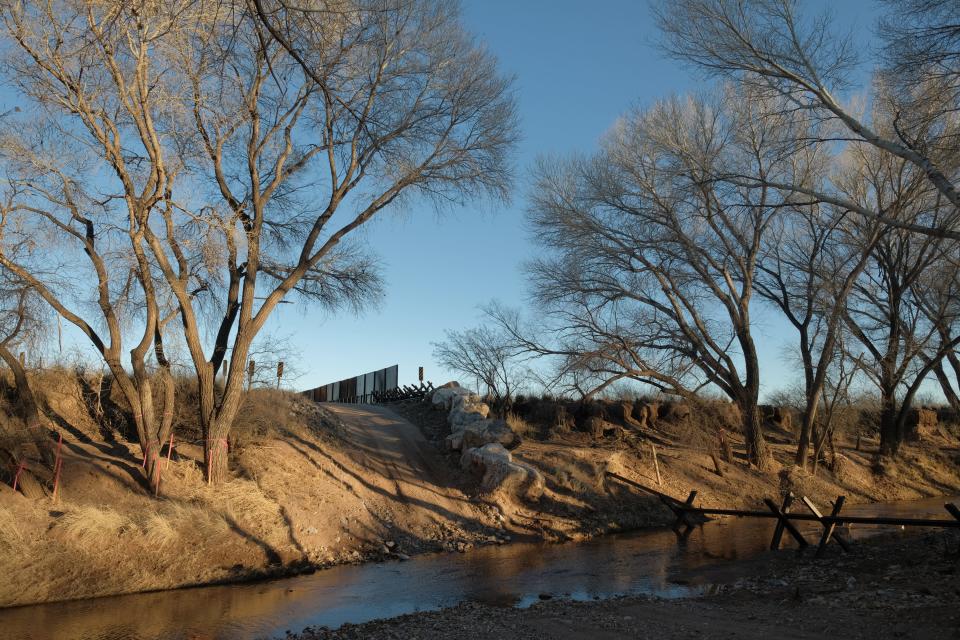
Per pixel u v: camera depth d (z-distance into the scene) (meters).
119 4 11.28
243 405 21.47
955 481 34.50
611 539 20.75
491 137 20.75
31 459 16.50
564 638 9.17
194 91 16.70
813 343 31.31
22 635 10.96
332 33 7.82
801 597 10.95
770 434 36.03
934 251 26.22
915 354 30.17
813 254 28.83
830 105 17.00
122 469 17.38
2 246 15.85
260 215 19.08
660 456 29.08
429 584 14.68
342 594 13.84
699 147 25.28
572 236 28.64
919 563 12.55
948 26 14.15
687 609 10.70
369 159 19.92
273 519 17.58
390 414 29.91
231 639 10.74
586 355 28.00
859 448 36.16
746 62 18.27
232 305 20.28
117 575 14.09
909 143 16.19
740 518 24.67
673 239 27.44
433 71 19.78
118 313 17.34
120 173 16.30
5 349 16.48
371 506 20.28
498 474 22.34
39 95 15.40
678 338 29.06
